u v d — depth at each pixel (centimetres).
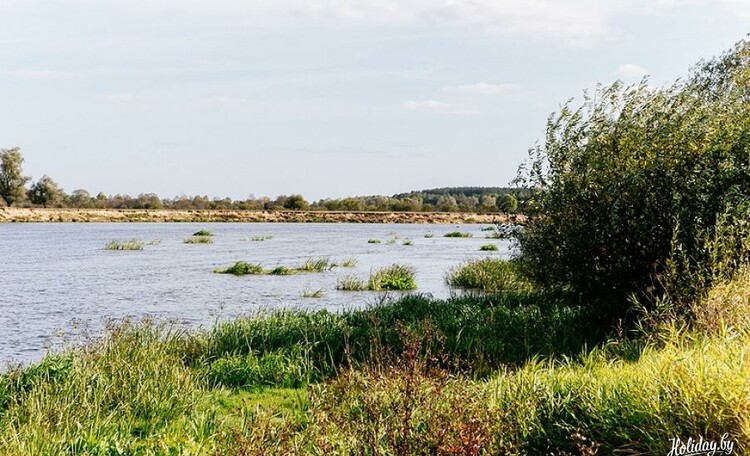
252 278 2758
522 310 1205
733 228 949
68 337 1502
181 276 2819
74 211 11831
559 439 608
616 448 570
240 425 688
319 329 1147
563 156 1220
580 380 682
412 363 637
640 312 1045
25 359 1286
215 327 1217
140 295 2217
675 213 1024
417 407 589
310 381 941
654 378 611
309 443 591
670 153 1055
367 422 583
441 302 1474
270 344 1086
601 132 1182
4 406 786
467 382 717
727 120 1046
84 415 725
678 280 941
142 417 768
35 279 2684
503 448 590
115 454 633
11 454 591
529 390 671
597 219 1112
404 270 2678
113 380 811
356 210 15538
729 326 803
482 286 2389
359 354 1020
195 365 996
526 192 1313
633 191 1066
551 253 1231
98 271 3016
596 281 1156
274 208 15600
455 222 13200
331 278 2766
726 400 541
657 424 557
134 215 11962
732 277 915
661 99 1144
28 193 12888
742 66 1489
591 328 1086
